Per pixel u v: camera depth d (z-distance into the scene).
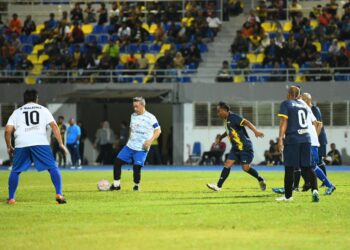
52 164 36.81
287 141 36.72
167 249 22.61
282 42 97.44
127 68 98.56
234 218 30.28
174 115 95.69
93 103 98.94
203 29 102.75
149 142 46.03
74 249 22.83
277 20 103.81
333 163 90.69
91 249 22.80
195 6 105.81
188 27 102.88
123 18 106.12
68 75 98.44
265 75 93.69
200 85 95.31
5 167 90.75
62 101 96.31
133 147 46.25
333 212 32.47
